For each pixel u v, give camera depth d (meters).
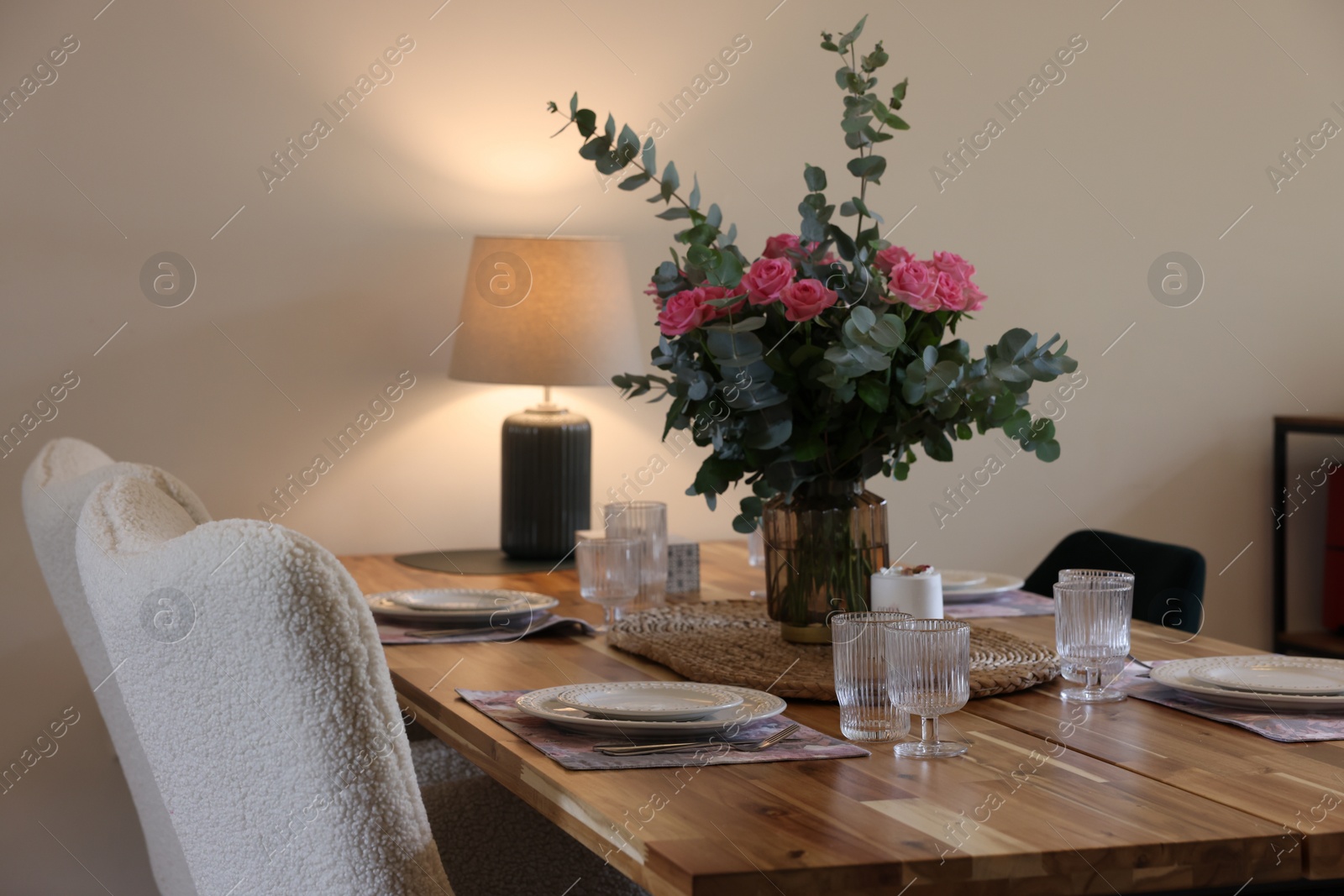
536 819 1.56
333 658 0.87
